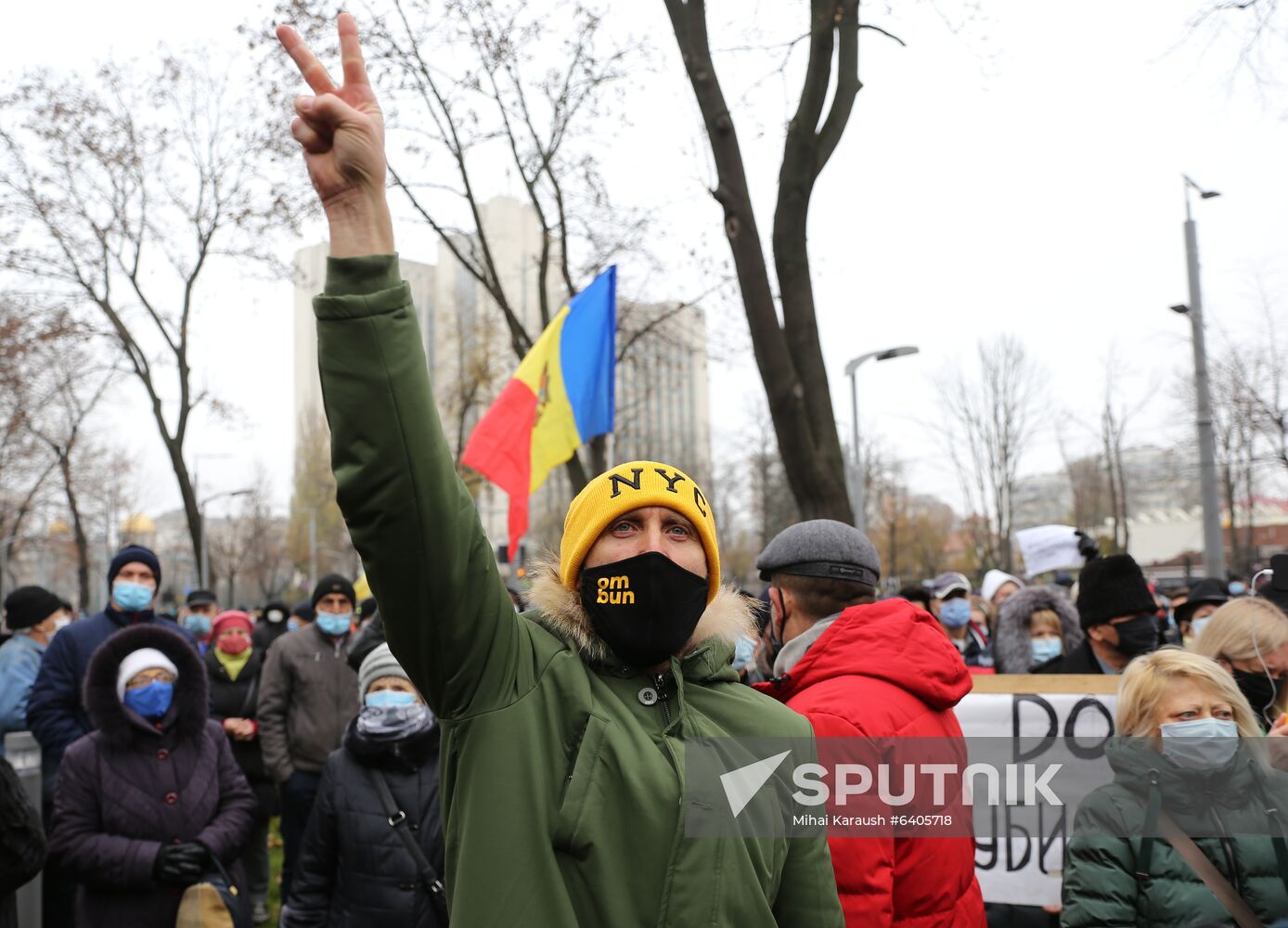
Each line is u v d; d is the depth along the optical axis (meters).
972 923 2.71
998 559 37.75
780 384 7.40
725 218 7.59
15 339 21.09
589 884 1.79
